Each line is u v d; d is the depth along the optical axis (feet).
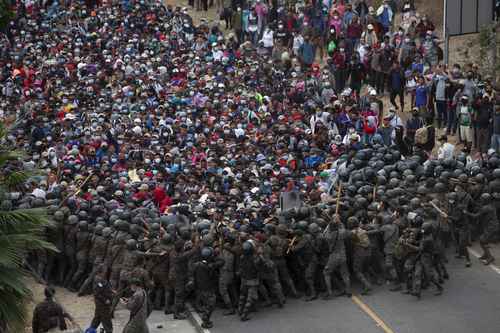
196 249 168.66
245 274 167.53
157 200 207.51
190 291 174.60
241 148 236.43
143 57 304.91
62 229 183.11
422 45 288.10
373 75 287.69
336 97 265.54
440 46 308.60
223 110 264.52
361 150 213.25
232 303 173.58
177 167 228.63
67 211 184.24
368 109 258.37
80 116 264.31
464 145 245.45
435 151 254.06
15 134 250.16
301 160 234.79
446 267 189.88
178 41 325.83
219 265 167.73
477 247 200.13
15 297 135.13
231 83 287.89
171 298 173.88
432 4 350.43
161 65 300.61
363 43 300.40
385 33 311.27
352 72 281.13
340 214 182.91
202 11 390.21
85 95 278.46
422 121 251.80
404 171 199.72
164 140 248.11
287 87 284.82
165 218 182.60
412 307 170.19
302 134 244.63
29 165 222.07
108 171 219.61
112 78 296.10
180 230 171.22
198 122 255.91
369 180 198.80
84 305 176.35
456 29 291.58
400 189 187.32
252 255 167.02
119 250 174.50
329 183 211.61
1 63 304.50
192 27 335.67
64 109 268.00
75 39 322.14
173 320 170.09
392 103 275.80
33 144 248.32
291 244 175.22
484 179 196.65
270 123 258.37
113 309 157.38
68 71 298.56
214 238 174.50
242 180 216.33
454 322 162.61
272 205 196.03
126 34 326.44
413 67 277.03
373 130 248.93
